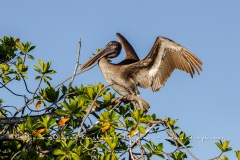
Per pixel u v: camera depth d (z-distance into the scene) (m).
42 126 12.20
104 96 13.53
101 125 12.00
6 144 13.12
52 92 13.05
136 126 11.61
